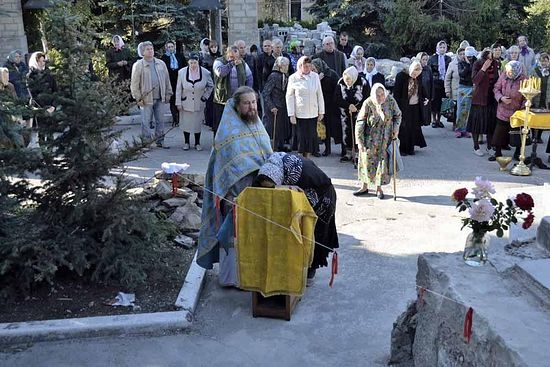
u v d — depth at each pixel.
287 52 14.43
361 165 8.55
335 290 5.62
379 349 4.61
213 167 5.49
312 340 4.76
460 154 11.45
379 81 11.44
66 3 5.56
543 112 9.74
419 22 24.20
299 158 5.35
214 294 5.55
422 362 3.95
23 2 19.92
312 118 10.50
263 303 5.19
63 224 5.41
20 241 5.07
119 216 5.34
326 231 5.47
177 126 14.23
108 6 20.19
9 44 19.27
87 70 5.51
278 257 4.91
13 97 5.29
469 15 24.83
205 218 5.54
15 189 5.36
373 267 6.14
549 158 10.71
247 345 4.70
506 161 10.06
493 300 3.41
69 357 4.50
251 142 5.38
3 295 5.12
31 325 4.75
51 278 5.21
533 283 3.49
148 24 21.52
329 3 26.55
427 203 8.27
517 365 2.86
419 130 11.38
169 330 4.87
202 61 14.66
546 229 4.06
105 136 5.47
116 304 5.13
